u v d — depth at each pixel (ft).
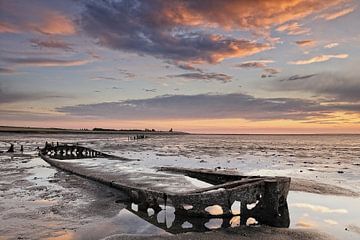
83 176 78.89
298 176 86.99
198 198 42.78
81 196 56.85
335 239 36.63
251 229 39.55
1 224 39.55
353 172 97.40
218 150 225.15
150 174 84.53
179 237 35.88
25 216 43.24
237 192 42.83
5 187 64.08
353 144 413.59
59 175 83.20
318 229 40.55
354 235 38.27
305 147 309.83
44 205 49.70
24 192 59.31
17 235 35.58
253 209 43.68
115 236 35.70
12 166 102.42
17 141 319.06
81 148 160.45
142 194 48.83
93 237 35.47
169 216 45.11
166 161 129.29
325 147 316.19
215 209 50.52
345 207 52.29
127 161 127.24
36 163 112.78
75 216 43.88
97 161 126.31
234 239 35.81
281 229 39.91
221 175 67.00
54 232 36.86
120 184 61.67
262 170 101.04
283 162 131.95
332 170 102.83
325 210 50.31
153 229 39.06
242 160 138.72
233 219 43.98
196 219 43.06
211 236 36.58
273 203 43.19
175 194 44.14
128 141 386.32
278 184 43.88
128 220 42.75
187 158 146.10
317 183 74.38
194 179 76.79
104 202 52.54
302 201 56.39
